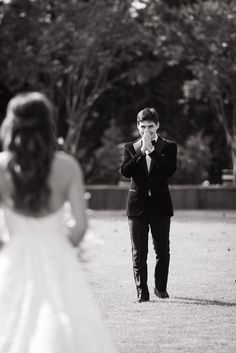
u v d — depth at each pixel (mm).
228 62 27234
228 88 28938
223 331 7547
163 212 9086
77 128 30406
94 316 4574
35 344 4340
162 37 27547
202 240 17047
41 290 4504
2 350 4367
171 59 29188
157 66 29812
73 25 27875
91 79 30516
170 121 34875
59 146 30047
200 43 27172
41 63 28359
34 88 29672
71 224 4582
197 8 26906
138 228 9125
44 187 4445
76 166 4570
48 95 29672
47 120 4492
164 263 9352
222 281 10945
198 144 31797
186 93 28938
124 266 12562
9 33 28406
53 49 27766
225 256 14031
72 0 27562
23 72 28344
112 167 31656
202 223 22094
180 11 27125
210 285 10562
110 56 28547
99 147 35188
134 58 31531
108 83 30250
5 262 4566
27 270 4535
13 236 4605
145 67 29531
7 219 4590
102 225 20938
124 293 9844
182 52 27594
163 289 9477
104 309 8695
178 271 12000
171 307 8844
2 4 28594
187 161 31438
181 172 31703
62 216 4633
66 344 4379
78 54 28047
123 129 34469
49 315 4418
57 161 4523
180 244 16172
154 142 9047
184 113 34719
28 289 4500
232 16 26453
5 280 4523
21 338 4379
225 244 16172
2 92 32719
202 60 27953
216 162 34938
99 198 28938
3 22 28422
